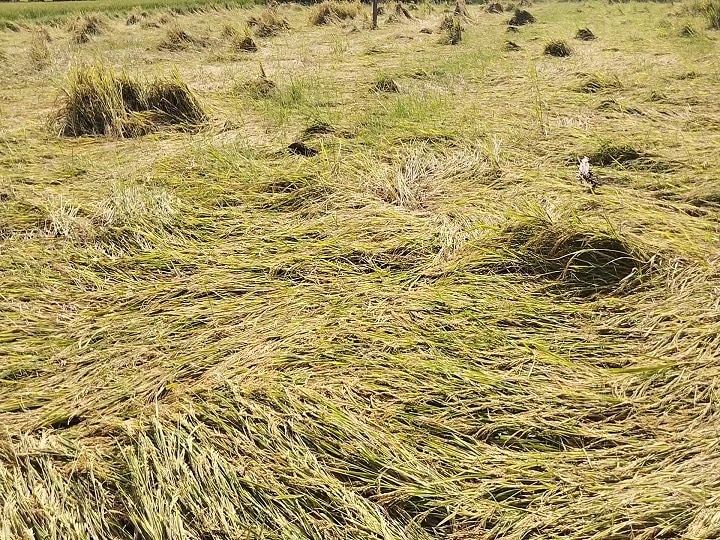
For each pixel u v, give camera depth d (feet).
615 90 20.99
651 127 16.83
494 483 6.36
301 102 20.90
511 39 34.78
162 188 13.46
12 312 9.48
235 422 7.06
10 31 45.78
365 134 16.89
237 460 6.60
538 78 23.39
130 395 7.71
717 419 6.89
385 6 52.80
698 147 14.84
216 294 9.91
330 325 8.87
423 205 12.57
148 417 7.24
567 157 14.65
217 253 11.09
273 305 9.47
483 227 11.05
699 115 17.61
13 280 10.22
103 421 7.26
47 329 9.12
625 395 7.47
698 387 7.40
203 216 12.38
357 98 21.56
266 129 18.21
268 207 12.82
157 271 10.67
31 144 16.90
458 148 15.71
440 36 35.73
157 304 9.64
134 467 6.37
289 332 8.72
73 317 9.46
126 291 10.02
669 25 35.99
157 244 11.36
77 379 8.12
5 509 5.98
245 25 38.52
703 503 5.79
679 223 11.08
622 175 13.44
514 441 6.92
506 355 8.22
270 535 5.83
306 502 6.17
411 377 7.77
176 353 8.50
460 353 8.24
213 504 6.02
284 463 6.57
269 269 10.52
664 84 21.31
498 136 16.24
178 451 6.56
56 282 10.24
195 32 41.01
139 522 5.94
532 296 9.52
